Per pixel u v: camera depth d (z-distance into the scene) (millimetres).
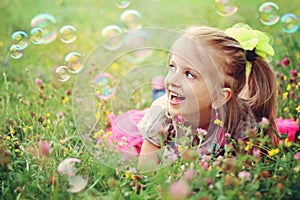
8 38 3869
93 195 1956
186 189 1682
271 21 3152
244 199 1724
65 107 2760
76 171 1931
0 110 2680
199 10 4586
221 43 2309
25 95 2963
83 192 1940
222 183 1822
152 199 1888
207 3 4754
